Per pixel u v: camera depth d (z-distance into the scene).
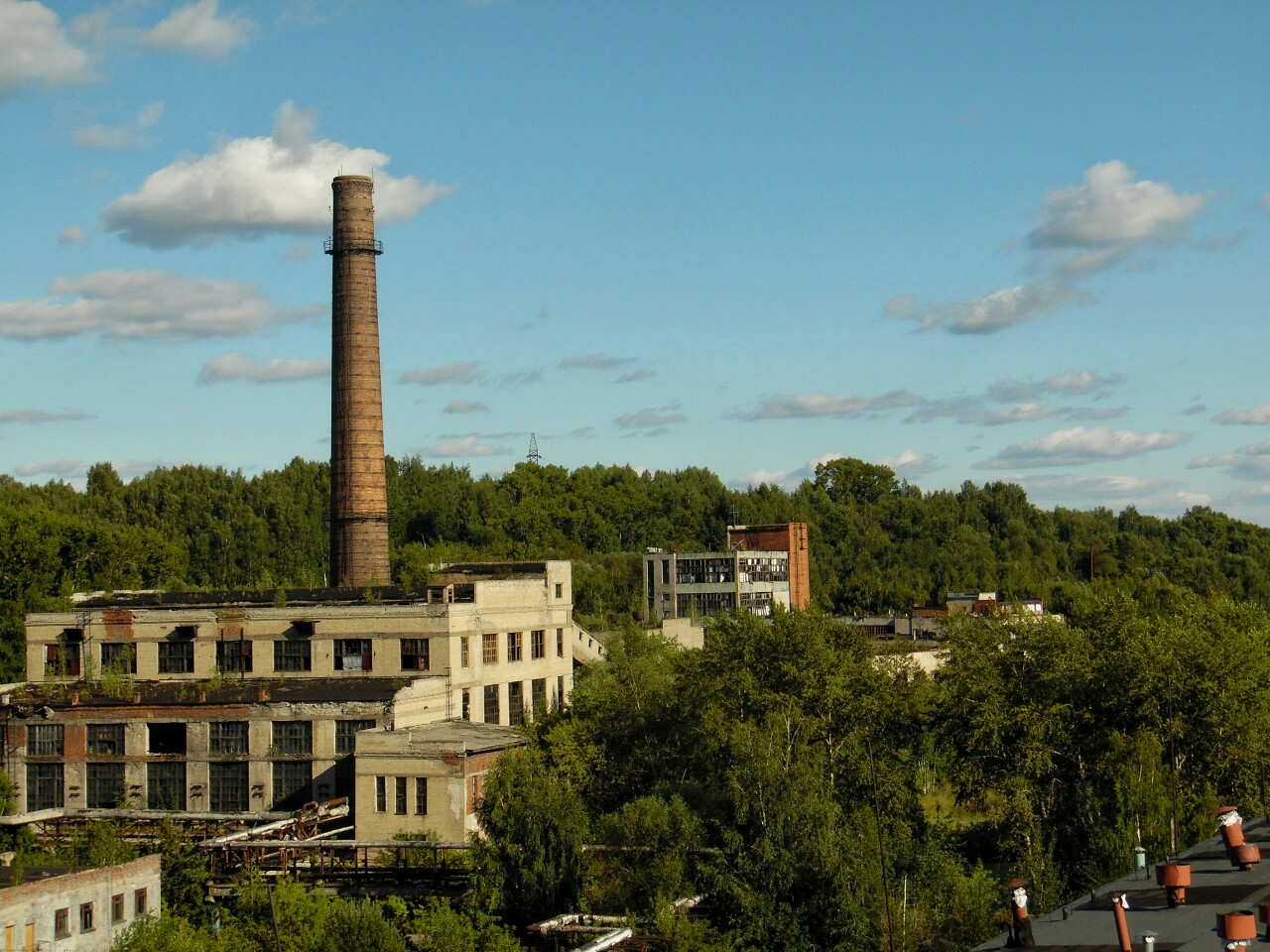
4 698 97.19
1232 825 31.47
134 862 63.31
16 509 163.62
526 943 60.91
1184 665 76.62
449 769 77.38
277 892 61.22
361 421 126.94
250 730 89.88
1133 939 26.03
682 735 79.50
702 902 59.22
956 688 79.19
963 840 79.31
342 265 127.50
